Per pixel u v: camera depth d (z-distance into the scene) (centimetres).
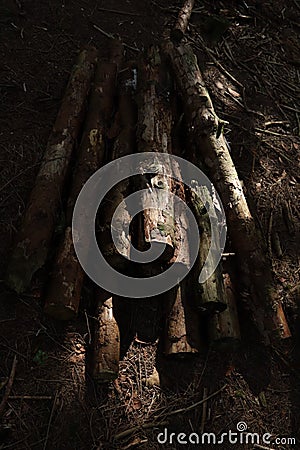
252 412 239
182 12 398
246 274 262
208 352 248
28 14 371
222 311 245
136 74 328
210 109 303
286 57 424
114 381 232
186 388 238
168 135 293
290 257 294
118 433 221
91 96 309
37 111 313
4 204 267
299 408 245
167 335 242
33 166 284
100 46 369
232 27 429
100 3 403
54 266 241
